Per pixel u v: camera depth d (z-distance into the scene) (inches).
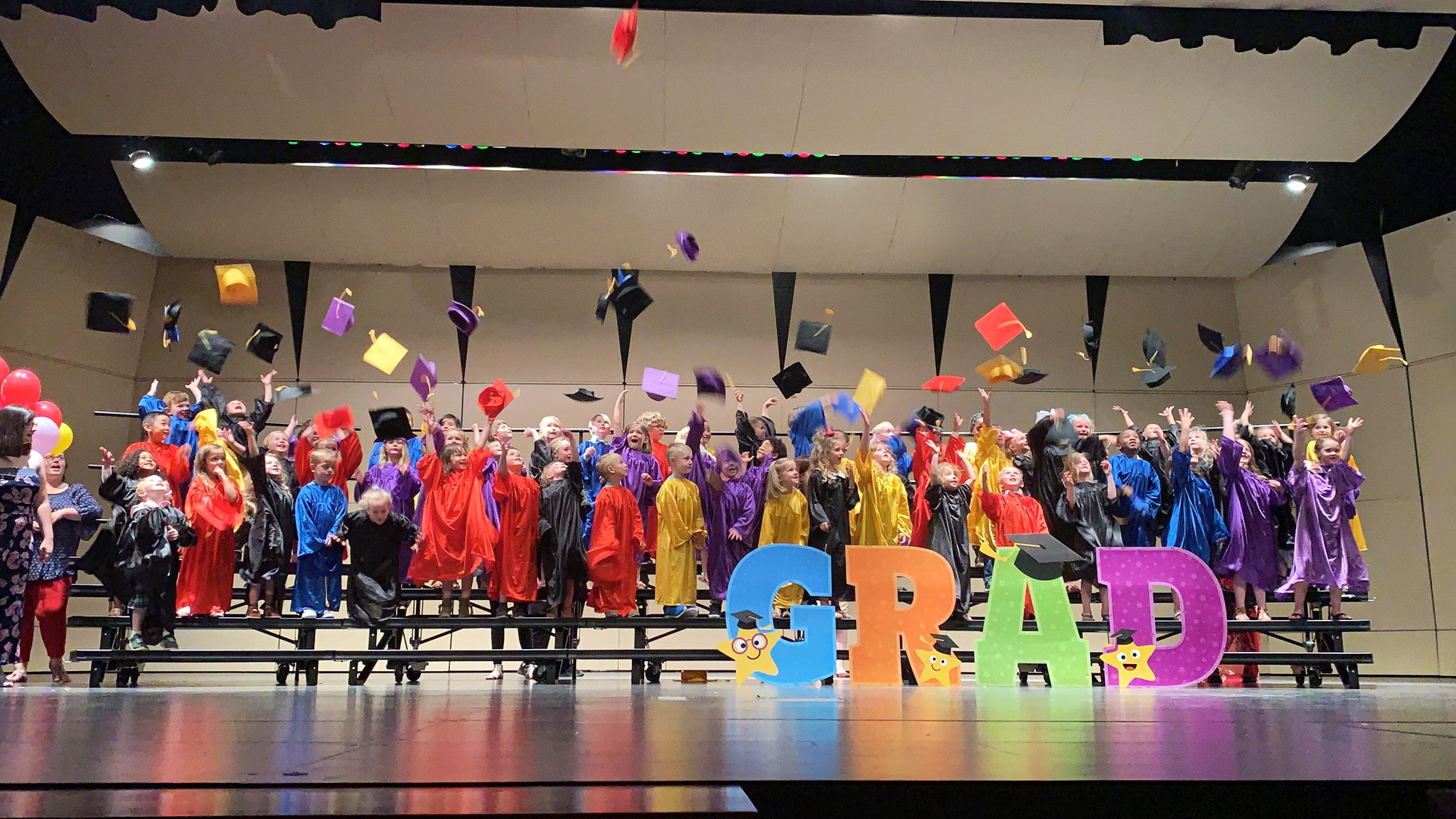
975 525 290.5
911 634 238.5
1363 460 388.8
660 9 317.7
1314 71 338.3
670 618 249.4
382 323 406.3
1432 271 373.7
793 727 115.3
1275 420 416.2
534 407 407.8
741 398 289.9
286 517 260.1
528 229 388.5
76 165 364.8
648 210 384.5
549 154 372.5
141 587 233.5
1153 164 384.5
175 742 95.1
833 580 261.4
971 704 165.0
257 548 254.5
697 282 415.8
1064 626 241.0
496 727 114.3
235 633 366.6
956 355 422.0
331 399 399.5
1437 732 109.9
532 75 333.1
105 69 324.5
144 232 387.9
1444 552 362.6
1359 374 390.6
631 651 237.0
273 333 287.7
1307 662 247.3
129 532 236.1
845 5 319.9
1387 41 317.7
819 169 379.2
